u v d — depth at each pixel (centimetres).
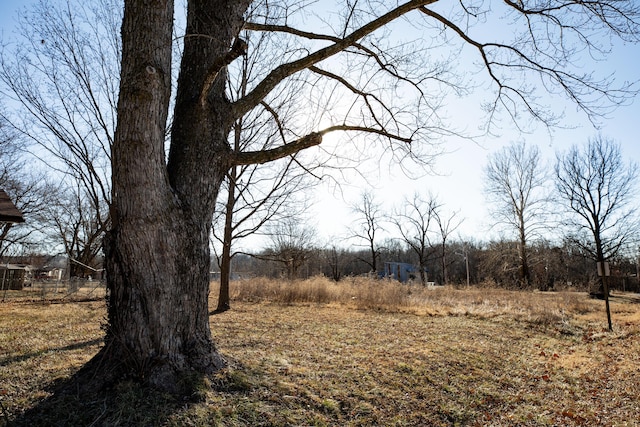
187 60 581
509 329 1339
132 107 466
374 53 830
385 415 524
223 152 575
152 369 464
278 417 455
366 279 2161
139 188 469
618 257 4491
